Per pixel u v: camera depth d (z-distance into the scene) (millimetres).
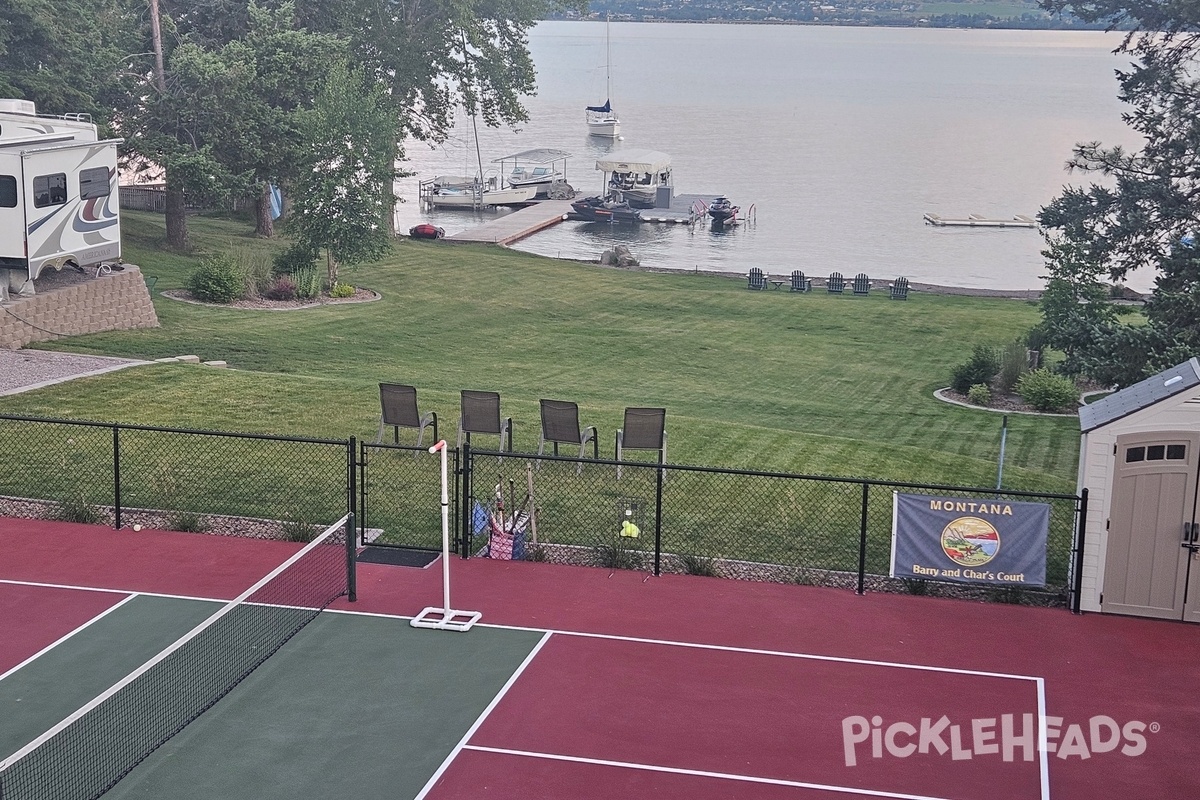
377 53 62344
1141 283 69688
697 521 19250
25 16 42250
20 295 29922
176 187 47219
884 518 19656
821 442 24859
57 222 30188
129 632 14805
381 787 11336
